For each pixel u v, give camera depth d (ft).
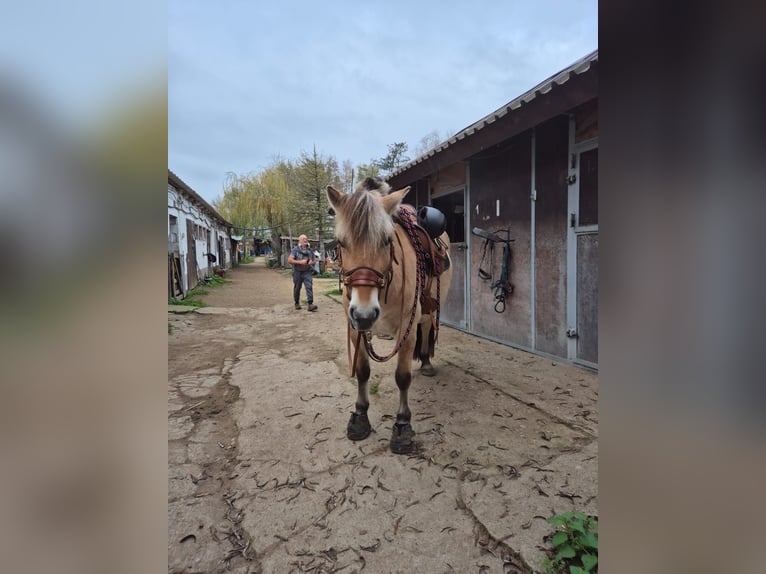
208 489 6.04
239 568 4.56
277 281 47.39
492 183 14.84
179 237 30.01
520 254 13.65
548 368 11.66
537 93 9.49
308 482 6.19
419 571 4.48
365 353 7.83
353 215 6.19
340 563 4.60
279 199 64.34
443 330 17.53
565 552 4.49
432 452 7.00
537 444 7.22
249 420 8.45
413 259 7.80
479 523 5.20
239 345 15.44
